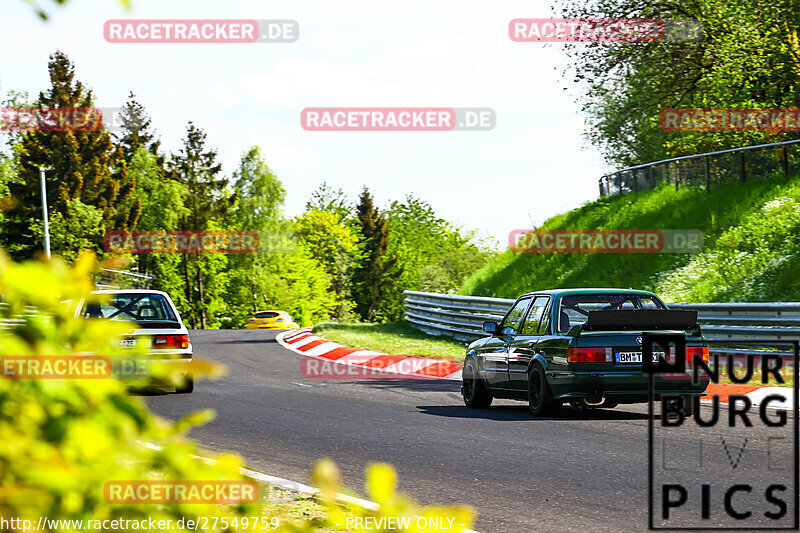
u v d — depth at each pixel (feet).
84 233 349.20
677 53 169.68
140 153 442.09
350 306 632.38
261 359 112.88
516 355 64.75
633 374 57.21
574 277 146.30
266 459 45.73
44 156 389.60
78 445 8.37
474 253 240.12
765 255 114.83
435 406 69.15
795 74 153.69
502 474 41.29
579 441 50.57
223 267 489.26
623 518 32.37
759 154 135.03
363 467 43.42
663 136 195.21
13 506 7.97
